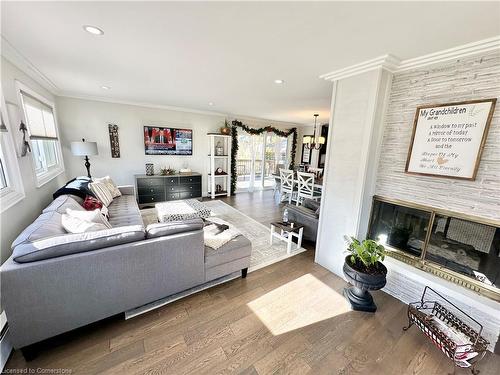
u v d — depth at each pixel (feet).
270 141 23.67
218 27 4.98
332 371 4.67
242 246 7.55
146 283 5.74
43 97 10.00
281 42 5.57
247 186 23.63
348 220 7.64
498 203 5.15
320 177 18.25
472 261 5.81
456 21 4.35
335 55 6.18
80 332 5.33
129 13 4.50
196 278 6.68
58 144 12.23
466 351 4.59
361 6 4.01
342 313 6.33
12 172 6.46
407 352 5.17
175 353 4.92
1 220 5.59
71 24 4.97
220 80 9.05
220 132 18.33
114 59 7.04
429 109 6.01
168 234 6.00
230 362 4.78
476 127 5.29
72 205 7.56
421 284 6.42
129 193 13.46
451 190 5.86
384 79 6.59
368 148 6.85
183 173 17.16
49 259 4.50
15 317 4.29
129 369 4.53
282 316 6.13
